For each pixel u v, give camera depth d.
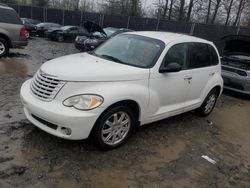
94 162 4.02
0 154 3.91
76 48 17.17
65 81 3.95
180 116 6.46
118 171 3.91
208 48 6.13
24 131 4.61
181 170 4.20
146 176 3.91
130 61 4.81
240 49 9.73
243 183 4.16
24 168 3.68
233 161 4.77
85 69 4.18
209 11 34.34
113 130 4.30
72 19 32.50
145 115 4.69
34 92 4.19
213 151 5.00
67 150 4.21
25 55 12.30
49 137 4.50
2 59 10.44
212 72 6.23
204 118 6.63
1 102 5.80
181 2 34.66
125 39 5.41
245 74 8.89
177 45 5.21
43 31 24.92
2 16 10.17
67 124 3.81
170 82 5.00
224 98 9.05
